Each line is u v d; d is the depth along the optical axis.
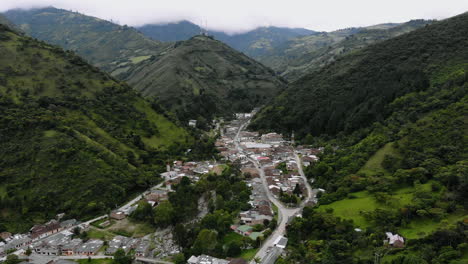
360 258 95.62
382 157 152.25
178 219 134.50
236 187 160.50
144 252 113.00
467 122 139.50
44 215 135.12
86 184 150.88
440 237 92.25
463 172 111.94
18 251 116.25
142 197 160.75
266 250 110.25
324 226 114.44
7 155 149.88
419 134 149.38
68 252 115.31
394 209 114.06
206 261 104.19
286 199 147.75
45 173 147.50
